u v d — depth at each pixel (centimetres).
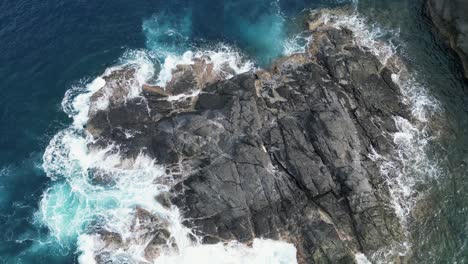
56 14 6341
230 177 4819
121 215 4825
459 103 5606
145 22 6381
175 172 4959
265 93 5416
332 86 5484
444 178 5088
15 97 5641
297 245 4588
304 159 4884
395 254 4609
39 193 5009
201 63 5906
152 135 5194
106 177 5053
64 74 5828
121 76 5766
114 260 4578
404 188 4972
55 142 5312
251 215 4703
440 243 4734
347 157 4897
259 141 5009
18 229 4791
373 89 5538
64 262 4594
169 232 4688
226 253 4575
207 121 5131
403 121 5381
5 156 5244
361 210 4706
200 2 6631
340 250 4544
